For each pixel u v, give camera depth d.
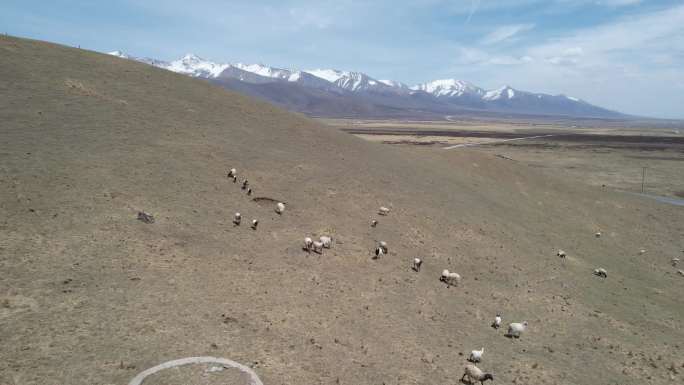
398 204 46.91
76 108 44.25
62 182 29.92
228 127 54.88
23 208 25.72
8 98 41.09
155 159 38.66
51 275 20.66
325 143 62.50
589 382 22.89
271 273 26.98
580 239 55.94
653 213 76.50
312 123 71.69
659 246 60.47
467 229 45.97
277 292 24.84
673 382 24.47
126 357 16.34
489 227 48.81
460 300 30.47
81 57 59.41
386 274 31.47
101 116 44.41
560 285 37.94
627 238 61.66
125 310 19.30
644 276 46.91
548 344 26.78
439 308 28.36
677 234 67.12
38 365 15.09
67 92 47.28
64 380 14.67
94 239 24.73
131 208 29.52
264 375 17.06
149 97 54.75
